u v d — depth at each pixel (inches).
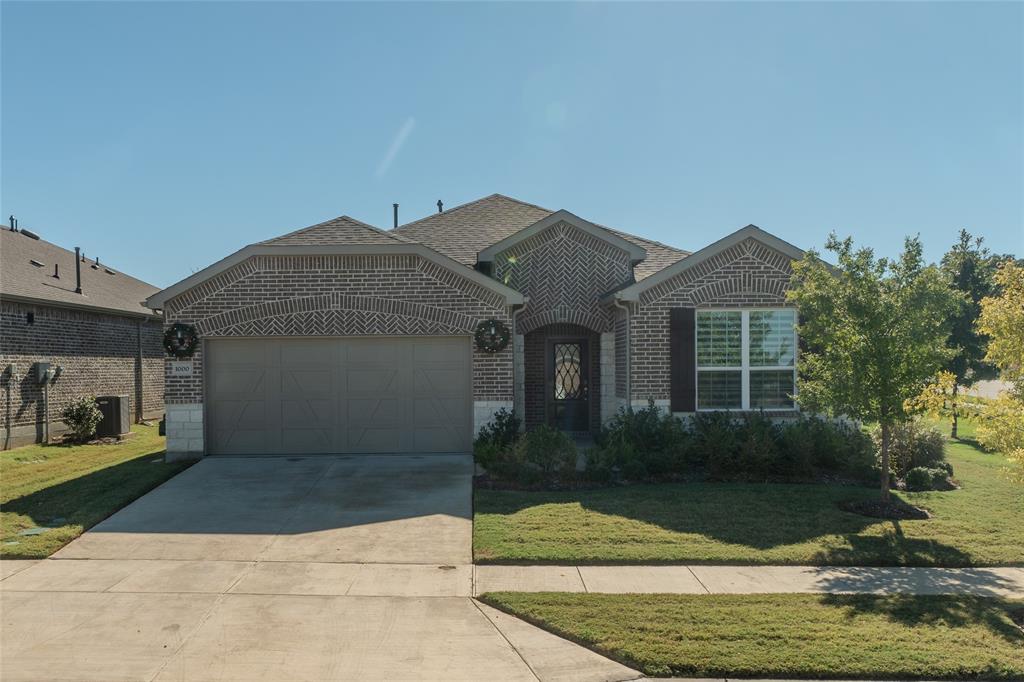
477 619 233.1
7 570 282.4
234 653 207.3
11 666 199.0
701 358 522.6
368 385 516.7
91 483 432.5
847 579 272.8
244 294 508.4
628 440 472.7
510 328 510.3
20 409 646.5
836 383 357.7
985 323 276.7
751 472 451.2
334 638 217.9
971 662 199.2
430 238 653.9
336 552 305.3
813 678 193.9
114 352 805.2
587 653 208.4
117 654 206.5
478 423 510.0
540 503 380.5
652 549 302.2
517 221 695.7
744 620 229.0
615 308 568.1
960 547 307.7
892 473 448.1
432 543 318.0
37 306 671.8
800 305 385.7
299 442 514.3
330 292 510.6
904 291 347.6
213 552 305.4
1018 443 262.8
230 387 513.3
